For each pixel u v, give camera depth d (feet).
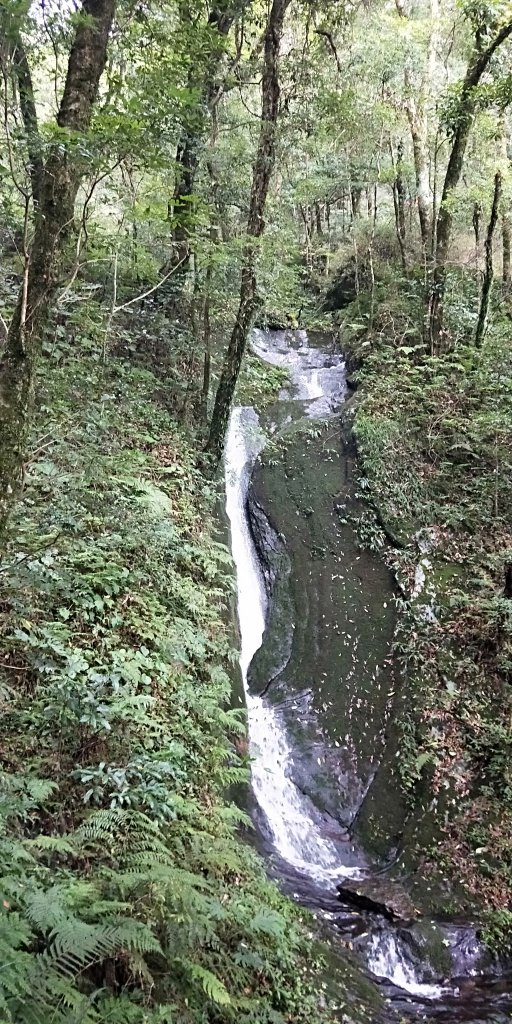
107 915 10.78
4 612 16.96
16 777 13.20
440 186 56.18
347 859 24.41
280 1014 13.44
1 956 7.89
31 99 20.04
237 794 23.85
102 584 19.97
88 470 21.68
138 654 18.22
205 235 31.78
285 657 31.53
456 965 19.65
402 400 41.37
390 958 19.35
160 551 23.71
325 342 56.95
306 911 19.47
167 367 35.50
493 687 27.76
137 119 15.74
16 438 13.21
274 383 47.11
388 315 49.49
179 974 11.59
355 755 27.45
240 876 16.76
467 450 38.75
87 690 15.74
